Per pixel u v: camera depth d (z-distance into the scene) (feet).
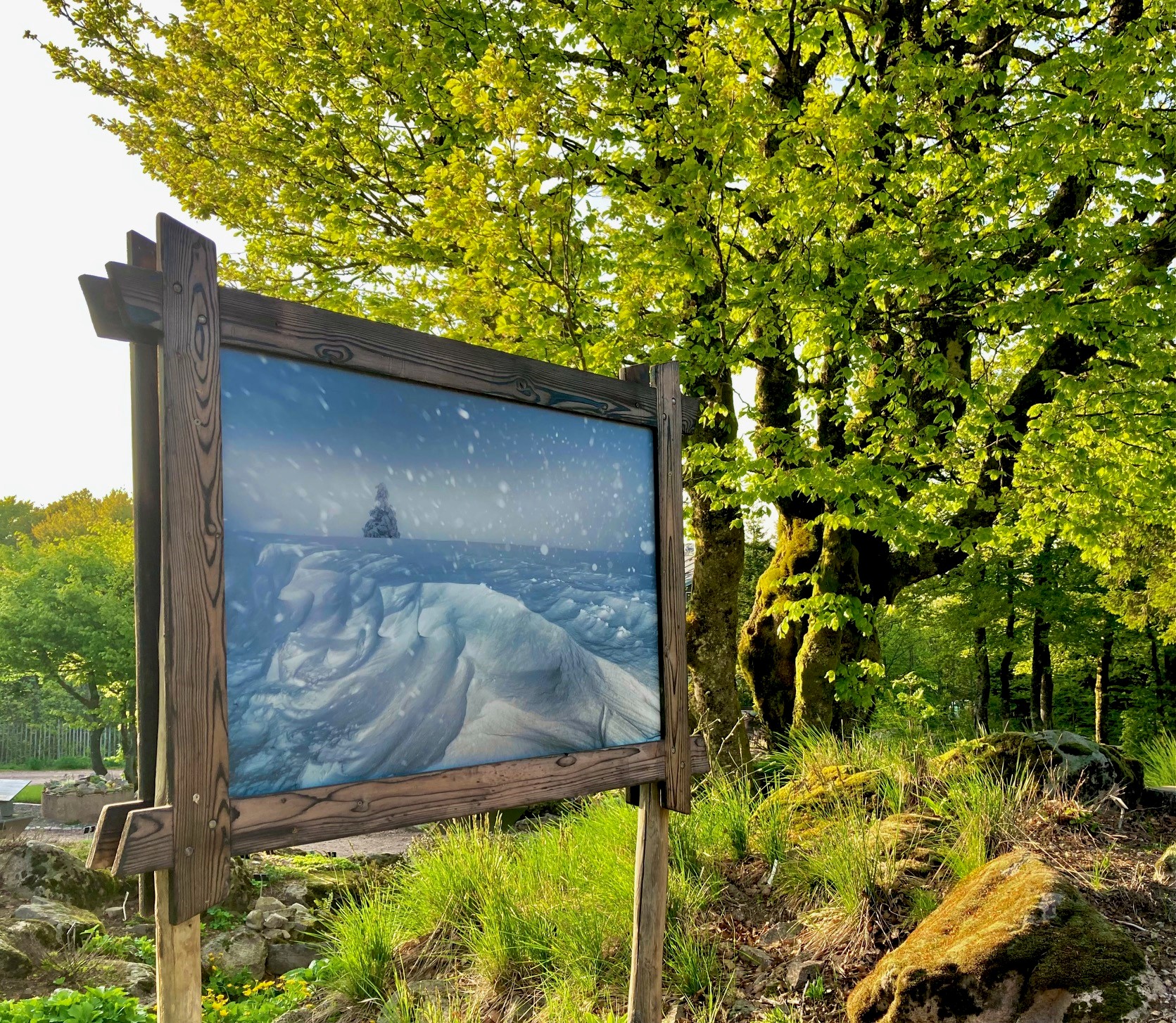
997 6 24.09
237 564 7.25
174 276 6.98
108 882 27.25
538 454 9.91
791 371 29.81
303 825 7.33
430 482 8.77
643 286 24.36
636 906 10.77
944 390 27.68
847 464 24.68
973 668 73.46
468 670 8.80
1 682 114.21
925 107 24.00
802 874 13.88
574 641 9.94
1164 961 10.02
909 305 25.00
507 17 25.14
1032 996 9.32
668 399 11.39
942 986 9.70
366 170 26.45
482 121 18.35
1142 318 23.53
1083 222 23.94
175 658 6.70
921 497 28.45
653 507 11.27
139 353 7.25
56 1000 14.65
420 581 8.55
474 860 15.79
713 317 24.48
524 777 9.08
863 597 31.42
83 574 99.81
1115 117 22.86
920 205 24.11
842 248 22.75
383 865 28.99
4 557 125.18
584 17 24.48
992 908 10.59
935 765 16.60
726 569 30.48
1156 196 24.39
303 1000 14.83
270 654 7.36
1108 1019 8.98
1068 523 30.83
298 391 7.84
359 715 7.88
